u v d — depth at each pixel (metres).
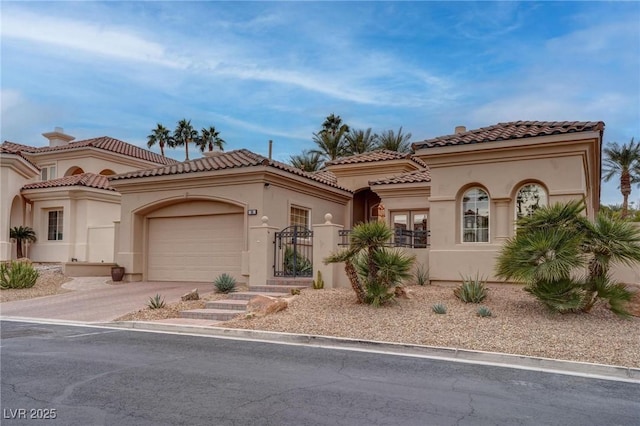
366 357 8.91
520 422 5.69
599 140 15.05
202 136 67.31
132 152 35.31
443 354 9.20
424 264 16.48
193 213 20.30
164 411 5.92
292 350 9.49
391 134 44.03
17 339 10.64
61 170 33.16
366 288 12.84
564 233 11.40
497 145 15.29
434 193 16.50
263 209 18.31
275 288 15.29
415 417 5.78
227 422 5.57
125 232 21.17
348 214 25.09
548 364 8.44
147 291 18.11
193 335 11.19
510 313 11.67
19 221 27.09
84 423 5.53
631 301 11.70
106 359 8.66
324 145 45.91
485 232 15.91
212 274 19.86
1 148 25.58
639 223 12.73
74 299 16.89
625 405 6.39
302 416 5.77
